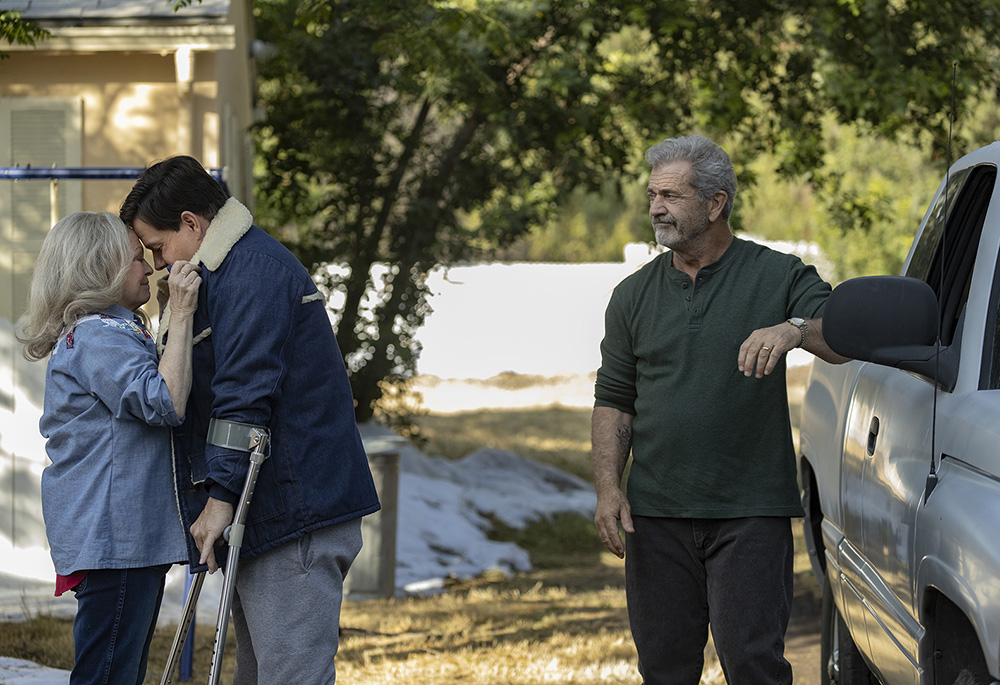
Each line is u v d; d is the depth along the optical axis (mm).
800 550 11438
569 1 12758
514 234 15055
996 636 2795
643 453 4312
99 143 10266
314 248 15172
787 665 4188
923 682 3502
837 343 3545
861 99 12430
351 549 3828
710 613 4238
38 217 10250
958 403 3477
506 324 26734
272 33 14727
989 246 3787
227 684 6492
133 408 3693
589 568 12438
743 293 4188
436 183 15055
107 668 3818
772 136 13664
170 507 3891
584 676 7004
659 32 12852
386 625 8672
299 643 3695
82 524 3779
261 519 3660
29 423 9352
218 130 10227
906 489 3734
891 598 3953
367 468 3893
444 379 26641
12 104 10211
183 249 3820
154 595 3922
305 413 3711
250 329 3582
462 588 11203
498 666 7223
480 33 10461
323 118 14641
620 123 14688
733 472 4176
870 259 23969
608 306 4512
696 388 4191
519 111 14055
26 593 8344
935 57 12953
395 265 15172
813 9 12664
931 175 23812
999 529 2893
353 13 11102
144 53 10195
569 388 26047
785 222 29984
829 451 5375
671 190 4172
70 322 3852
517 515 14078
